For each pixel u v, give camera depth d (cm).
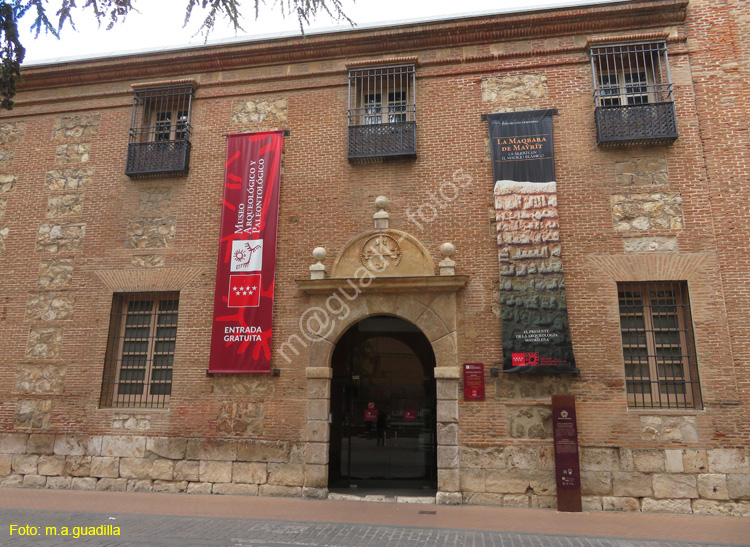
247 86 1236
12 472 1105
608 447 930
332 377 1118
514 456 956
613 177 1041
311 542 688
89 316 1159
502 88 1126
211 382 1083
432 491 1048
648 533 755
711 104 1038
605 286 998
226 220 1150
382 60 1165
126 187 1216
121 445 1081
